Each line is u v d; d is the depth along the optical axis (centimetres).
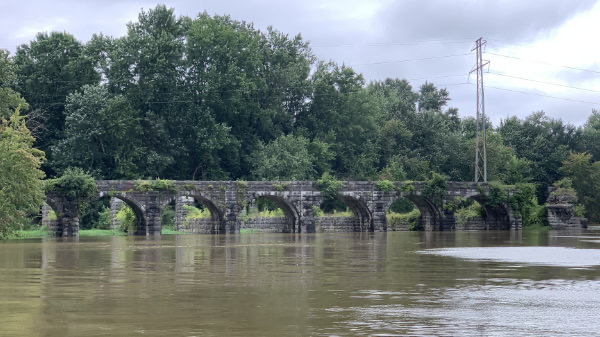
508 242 7125
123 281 3341
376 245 6550
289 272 3769
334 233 10138
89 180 9212
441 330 2186
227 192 10056
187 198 11262
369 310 2522
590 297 2830
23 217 7612
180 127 12731
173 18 13138
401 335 2114
